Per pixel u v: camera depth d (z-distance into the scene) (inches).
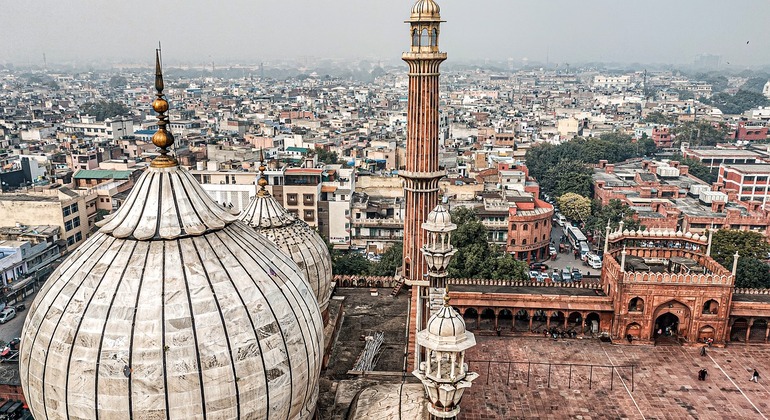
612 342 1883.6
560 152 5349.4
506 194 3730.3
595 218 3767.2
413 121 1374.3
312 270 1369.3
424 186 1396.4
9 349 2127.2
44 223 3132.4
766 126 7224.4
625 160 5748.0
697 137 6796.3
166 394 717.3
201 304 751.7
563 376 1694.1
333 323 1485.0
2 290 2657.5
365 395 958.4
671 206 3777.1
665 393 1612.9
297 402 837.8
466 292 1958.7
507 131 6200.8
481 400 1578.5
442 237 1114.7
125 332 722.8
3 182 3941.9
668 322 1951.3
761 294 1971.0
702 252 2018.9
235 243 844.0
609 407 1550.2
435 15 1311.5
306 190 3312.0
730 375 1701.5
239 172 3366.1
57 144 5413.4
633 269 1951.3
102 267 776.3
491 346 1865.2
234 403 753.0
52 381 743.1
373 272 2524.6
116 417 727.1
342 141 5428.2
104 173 3865.7
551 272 3275.1
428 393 810.2
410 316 1435.8
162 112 837.8
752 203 3732.8
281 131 5885.8
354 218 3425.2
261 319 785.6
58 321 751.7
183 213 820.0
